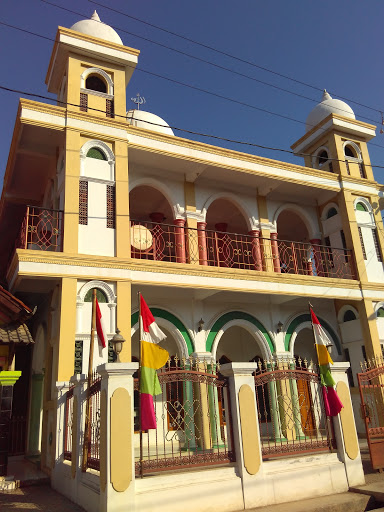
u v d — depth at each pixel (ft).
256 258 40.40
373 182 46.37
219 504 19.08
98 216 31.58
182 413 35.83
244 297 37.68
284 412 35.86
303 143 49.75
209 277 34.17
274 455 22.12
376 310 41.57
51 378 30.76
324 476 22.12
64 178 31.35
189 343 35.70
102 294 30.01
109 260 30.40
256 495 19.98
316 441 23.81
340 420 23.76
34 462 33.78
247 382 21.59
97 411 22.26
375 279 43.04
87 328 28.91
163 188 38.22
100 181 32.30
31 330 39.68
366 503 20.93
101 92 34.94
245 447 20.49
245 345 44.52
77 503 21.07
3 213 44.47
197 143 37.40
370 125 48.39
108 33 37.35
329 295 39.32
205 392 34.01
